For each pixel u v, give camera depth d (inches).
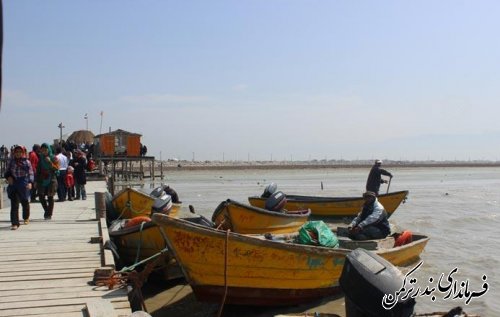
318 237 404.2
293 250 366.9
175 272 436.5
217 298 367.2
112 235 449.7
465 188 2369.6
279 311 388.2
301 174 4744.1
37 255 394.9
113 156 1582.2
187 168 5359.3
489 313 391.2
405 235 497.0
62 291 302.5
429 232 820.6
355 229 487.2
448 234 797.9
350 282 254.5
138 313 229.6
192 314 379.6
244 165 6491.1
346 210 832.3
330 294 411.5
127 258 458.6
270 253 361.7
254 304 376.2
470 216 1057.5
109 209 681.0
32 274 339.0
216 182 2915.8
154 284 452.1
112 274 323.6
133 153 1643.7
